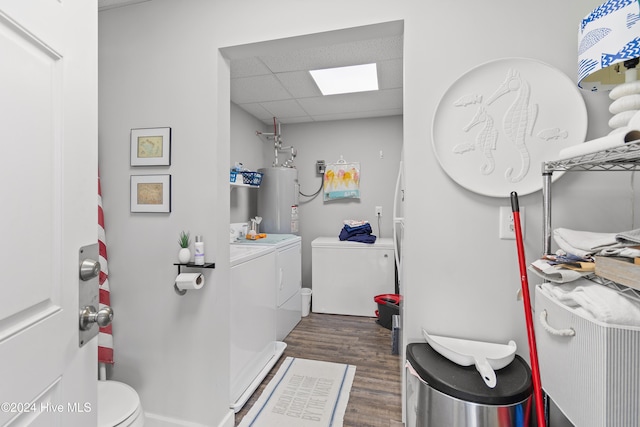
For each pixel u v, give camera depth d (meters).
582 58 0.89
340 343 2.60
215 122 1.46
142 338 1.59
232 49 1.47
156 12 1.53
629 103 0.87
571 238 0.91
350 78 2.44
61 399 0.59
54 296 0.57
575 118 1.10
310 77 2.42
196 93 1.48
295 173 3.46
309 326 2.96
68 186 0.61
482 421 0.94
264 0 1.40
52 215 0.57
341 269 3.24
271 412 1.71
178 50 1.50
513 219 1.10
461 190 1.22
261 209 3.38
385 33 1.35
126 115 1.57
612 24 0.80
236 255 1.92
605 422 0.65
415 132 1.25
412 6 1.24
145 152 1.54
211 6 1.47
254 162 3.52
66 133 0.60
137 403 1.20
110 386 1.31
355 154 3.61
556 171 1.06
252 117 3.46
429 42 1.23
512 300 1.19
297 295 3.04
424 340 1.28
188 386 1.53
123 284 1.60
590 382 0.70
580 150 0.81
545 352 0.92
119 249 1.60
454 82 1.19
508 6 1.16
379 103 3.04
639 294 0.69
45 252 0.55
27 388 0.51
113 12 1.59
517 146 1.15
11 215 0.48
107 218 1.61
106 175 1.60
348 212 3.66
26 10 0.51
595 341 0.68
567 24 1.11
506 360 1.05
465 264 1.22
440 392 1.00
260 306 2.14
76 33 0.63
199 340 1.51
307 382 2.01
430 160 1.24
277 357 2.29
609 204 1.09
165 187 1.52
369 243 3.21
